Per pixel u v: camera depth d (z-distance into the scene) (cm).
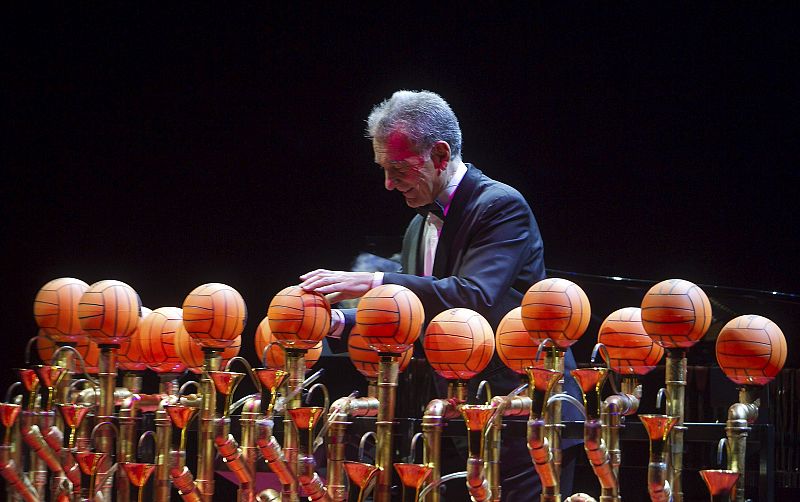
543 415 308
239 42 1217
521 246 498
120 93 1223
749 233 1127
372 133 526
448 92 1182
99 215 1228
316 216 1225
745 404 339
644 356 352
